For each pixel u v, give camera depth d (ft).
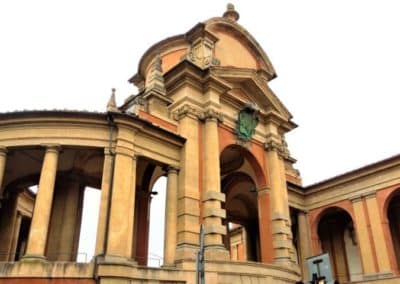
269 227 77.25
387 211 98.32
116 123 60.08
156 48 86.84
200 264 39.81
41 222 52.60
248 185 94.53
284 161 94.89
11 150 57.93
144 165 78.54
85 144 58.39
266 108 86.79
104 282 50.34
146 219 78.02
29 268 49.32
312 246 97.66
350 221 106.52
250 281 63.16
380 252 87.10
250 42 92.43
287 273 70.69
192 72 74.02
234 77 78.89
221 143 74.33
